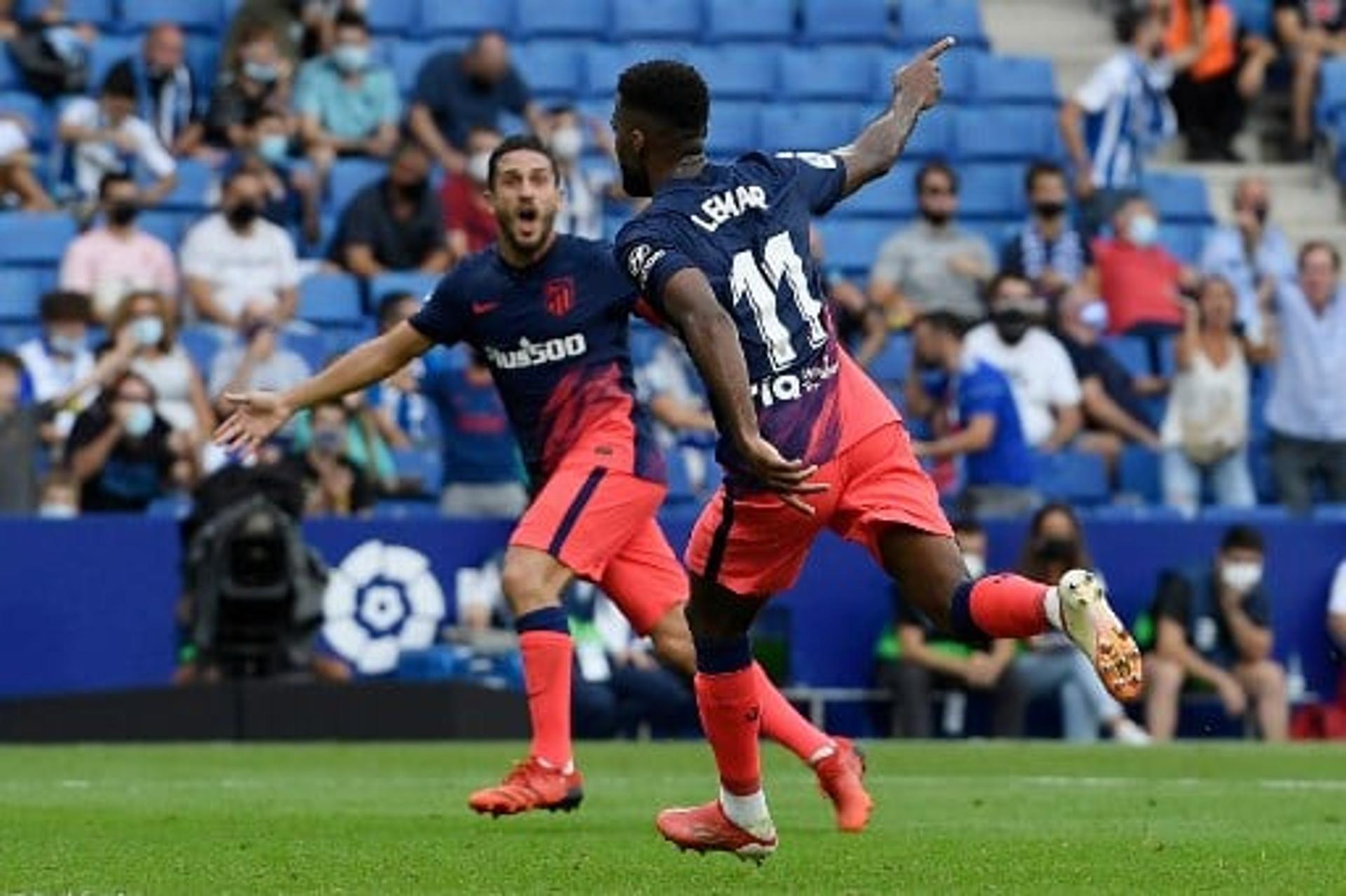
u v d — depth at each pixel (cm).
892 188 5284
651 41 5559
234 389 4319
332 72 5056
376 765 3275
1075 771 3222
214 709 3788
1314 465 4659
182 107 4994
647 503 2384
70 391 4109
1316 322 4653
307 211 4894
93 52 5125
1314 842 2091
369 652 3906
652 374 4469
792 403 1720
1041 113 5481
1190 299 4603
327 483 4059
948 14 5712
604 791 2780
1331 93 5734
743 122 5409
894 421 1753
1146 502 4641
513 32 5516
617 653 3912
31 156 4981
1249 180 5031
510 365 2395
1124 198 5206
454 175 4844
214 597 3741
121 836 2144
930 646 4009
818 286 1758
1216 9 5697
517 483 4112
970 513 4188
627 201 4994
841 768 2194
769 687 2211
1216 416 4562
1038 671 4003
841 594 4031
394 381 4081
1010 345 4584
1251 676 4062
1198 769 3253
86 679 3850
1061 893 1655
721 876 1780
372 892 1667
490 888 1689
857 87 5538
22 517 3844
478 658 3900
